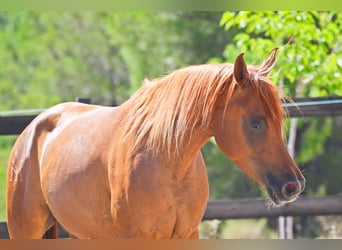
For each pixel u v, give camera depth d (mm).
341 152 19922
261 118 6340
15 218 8492
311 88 16688
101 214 7305
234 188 18578
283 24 12727
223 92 6508
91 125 7641
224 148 6551
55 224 8602
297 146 19000
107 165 7156
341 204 11148
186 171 6832
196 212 7023
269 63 6648
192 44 21281
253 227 18094
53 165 7824
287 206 11141
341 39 13711
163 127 6773
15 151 8609
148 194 6781
